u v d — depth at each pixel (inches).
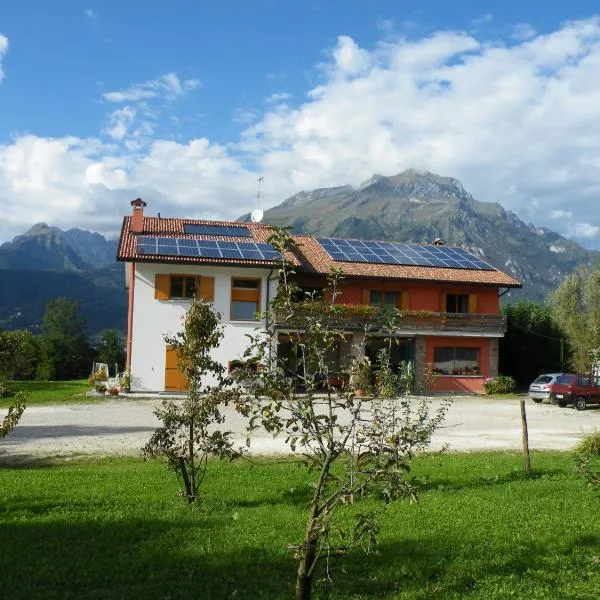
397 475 200.5
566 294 1780.3
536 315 1758.1
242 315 1295.5
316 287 1387.8
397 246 1662.2
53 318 3309.5
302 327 211.8
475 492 412.5
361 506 365.4
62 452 575.2
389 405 227.5
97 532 307.3
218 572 256.8
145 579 248.8
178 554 275.7
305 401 202.2
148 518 332.2
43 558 267.4
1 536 298.0
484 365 1476.4
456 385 1446.9
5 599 225.6
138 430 730.2
